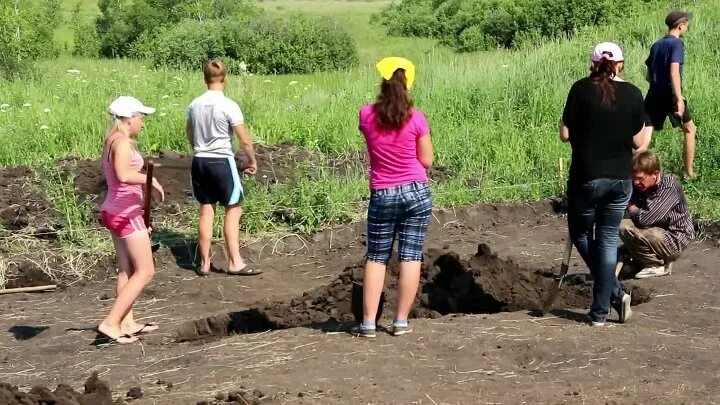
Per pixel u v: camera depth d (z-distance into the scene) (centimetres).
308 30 3158
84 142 1421
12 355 766
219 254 1070
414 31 4053
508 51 2350
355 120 1534
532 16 3189
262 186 1220
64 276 1005
